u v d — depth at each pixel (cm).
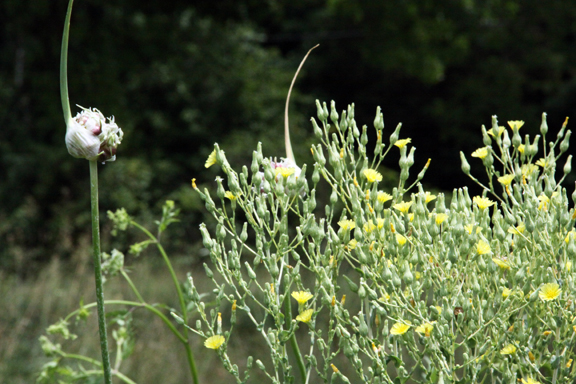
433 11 930
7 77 870
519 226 92
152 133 930
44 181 831
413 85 1066
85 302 507
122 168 832
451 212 96
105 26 905
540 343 92
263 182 104
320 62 1080
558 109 955
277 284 94
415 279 94
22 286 547
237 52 980
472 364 87
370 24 933
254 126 933
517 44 997
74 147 90
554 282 87
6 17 867
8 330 445
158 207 826
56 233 766
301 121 988
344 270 479
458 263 91
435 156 1038
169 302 518
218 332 94
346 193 105
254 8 1055
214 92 932
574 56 984
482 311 90
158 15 950
